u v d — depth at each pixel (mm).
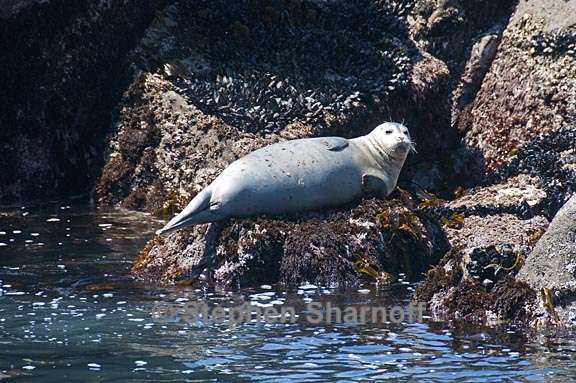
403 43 68000
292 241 48344
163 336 39250
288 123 60531
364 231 49219
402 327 40688
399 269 49531
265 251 48031
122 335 39250
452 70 69062
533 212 56094
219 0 67312
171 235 49250
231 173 49438
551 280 41344
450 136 66688
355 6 69375
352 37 67000
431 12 70000
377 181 52281
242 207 48906
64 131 64375
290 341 38875
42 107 63938
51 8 63938
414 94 65000
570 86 63781
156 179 61344
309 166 50594
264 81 62750
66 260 50281
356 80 64000
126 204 61562
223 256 47812
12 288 45562
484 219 54188
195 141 60719
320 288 46906
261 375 35219
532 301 41219
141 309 42844
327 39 66250
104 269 49000
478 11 69875
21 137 63781
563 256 41531
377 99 63438
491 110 66250
